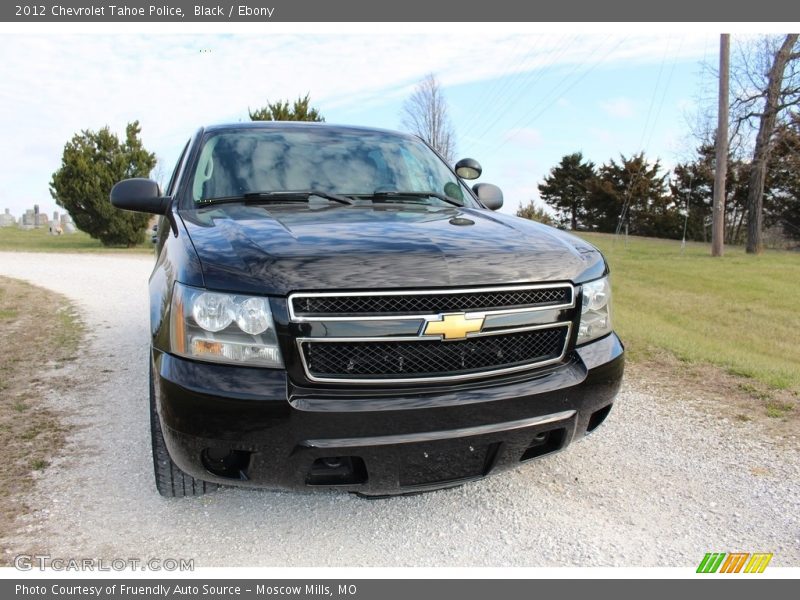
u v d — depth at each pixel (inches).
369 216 116.6
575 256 106.7
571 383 98.4
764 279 649.6
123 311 322.0
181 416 88.1
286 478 88.7
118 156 890.1
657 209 1790.1
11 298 368.5
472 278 93.4
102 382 191.9
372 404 86.7
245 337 88.0
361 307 88.8
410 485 92.0
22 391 182.4
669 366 218.1
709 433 152.7
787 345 333.7
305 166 141.6
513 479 127.2
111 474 127.9
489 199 164.7
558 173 2154.3
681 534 107.2
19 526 107.1
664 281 629.9
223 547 102.3
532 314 97.3
